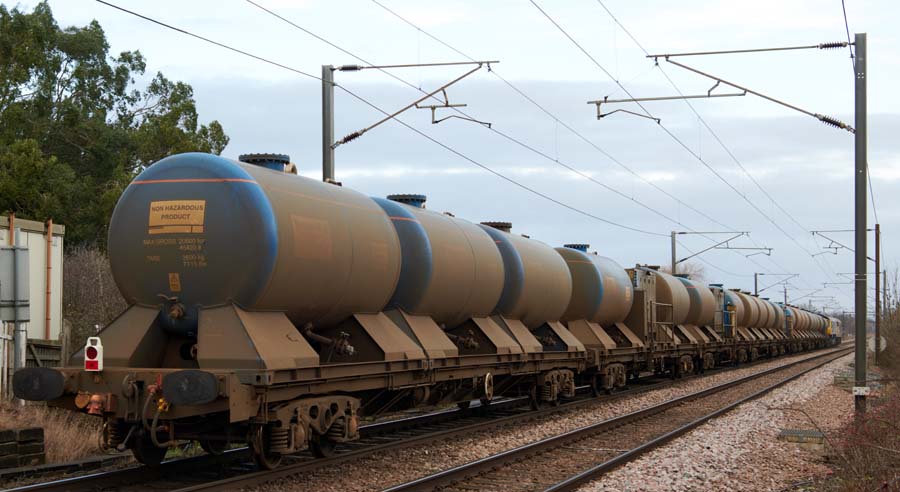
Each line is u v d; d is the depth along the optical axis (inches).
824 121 714.2
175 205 424.5
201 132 1542.8
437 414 704.4
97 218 1465.3
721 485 436.1
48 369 409.7
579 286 925.8
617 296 981.8
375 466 469.1
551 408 796.0
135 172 1626.5
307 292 454.9
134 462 488.7
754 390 1042.1
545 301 802.2
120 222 434.9
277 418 414.3
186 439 431.2
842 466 474.6
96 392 406.9
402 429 641.0
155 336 432.5
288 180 462.0
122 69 1935.3
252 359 401.4
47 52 1722.4
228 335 411.2
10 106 1389.0
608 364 962.1
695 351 1354.6
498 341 684.7
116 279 439.8
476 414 752.3
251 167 442.6
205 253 418.9
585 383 996.6
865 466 448.5
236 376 388.2
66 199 1448.1
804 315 2812.5
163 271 425.1
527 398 861.2
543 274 794.2
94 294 1194.6
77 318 1111.0
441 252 604.1
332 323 509.4
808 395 970.1
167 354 444.5
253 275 417.7
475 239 679.7
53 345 634.8
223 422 427.8
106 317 1111.6
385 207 589.9
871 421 539.8
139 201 432.5
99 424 565.6
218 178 423.8
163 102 1936.5
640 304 1075.3
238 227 418.0
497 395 767.7
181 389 378.0
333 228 472.4
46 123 1674.5
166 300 426.9
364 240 502.0
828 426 684.1
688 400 889.5
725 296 1690.5
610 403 873.5
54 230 700.0
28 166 1139.9
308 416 440.5
